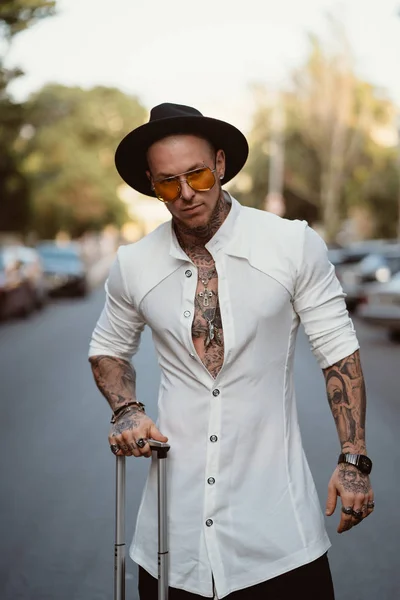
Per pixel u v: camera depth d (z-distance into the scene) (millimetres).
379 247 23453
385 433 7727
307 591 2467
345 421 2535
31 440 7738
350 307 21359
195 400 2525
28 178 35844
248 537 2469
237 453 2498
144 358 13492
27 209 37219
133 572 4559
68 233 63281
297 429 2605
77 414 8977
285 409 2557
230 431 2498
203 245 2549
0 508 5668
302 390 10188
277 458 2521
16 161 33500
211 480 2494
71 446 7441
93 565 4645
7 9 16219
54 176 57469
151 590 2580
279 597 2463
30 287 22281
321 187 48688
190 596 2502
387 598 4156
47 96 57844
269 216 2570
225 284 2502
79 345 15750
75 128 62219
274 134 48625
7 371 12547
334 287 2584
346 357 2553
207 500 2490
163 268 2570
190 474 2518
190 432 2525
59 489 6074
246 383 2500
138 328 2777
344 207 49312
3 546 4961
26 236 44250
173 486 2537
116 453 2604
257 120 50781
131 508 5594
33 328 19484
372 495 2500
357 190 48938
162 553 2488
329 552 4773
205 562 2479
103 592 4289
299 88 47594
